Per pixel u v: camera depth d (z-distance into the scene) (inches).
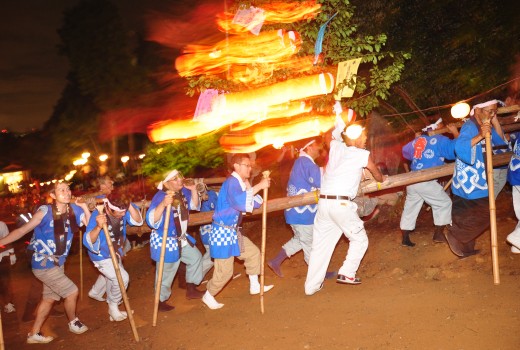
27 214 260.8
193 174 423.8
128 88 955.3
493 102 233.8
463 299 217.9
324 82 325.4
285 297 261.0
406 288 243.1
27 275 429.7
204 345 222.1
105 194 258.5
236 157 250.1
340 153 241.9
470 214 247.0
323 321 223.6
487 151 225.5
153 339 237.3
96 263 258.1
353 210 242.2
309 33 338.3
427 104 396.5
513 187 242.4
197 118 372.2
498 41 352.2
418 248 282.0
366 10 401.7
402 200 346.6
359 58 312.2
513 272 233.5
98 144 1077.8
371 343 197.9
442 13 373.1
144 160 436.5
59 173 1184.2
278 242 367.6
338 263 299.3
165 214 260.8
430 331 197.8
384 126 397.7
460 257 258.4
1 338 221.3
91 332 260.1
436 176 258.1
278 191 438.9
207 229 300.2
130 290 339.9
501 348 178.9
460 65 370.3
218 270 256.7
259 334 222.5
